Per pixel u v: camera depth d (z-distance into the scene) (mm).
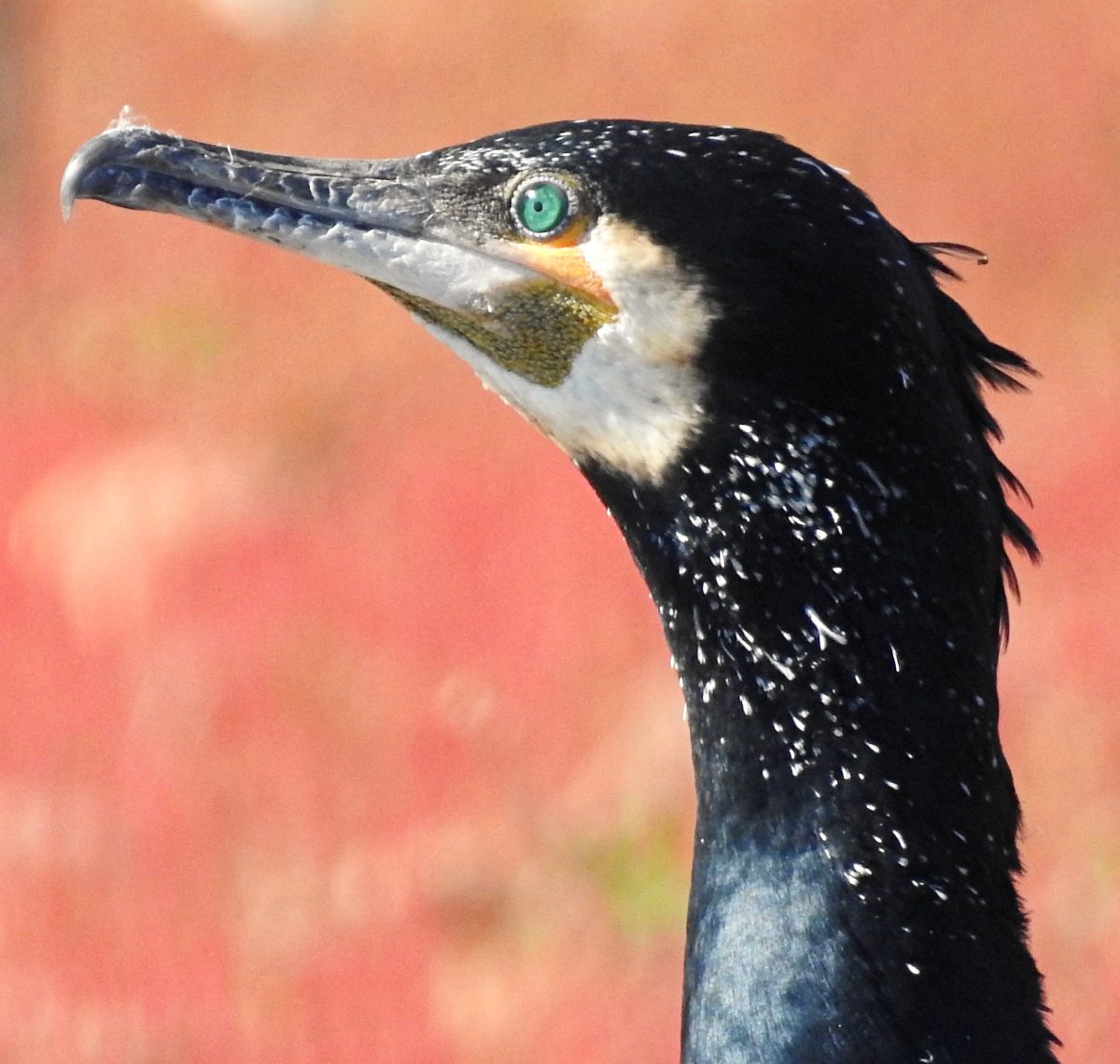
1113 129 29250
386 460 23594
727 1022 5602
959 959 5539
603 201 5895
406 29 36812
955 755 5672
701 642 5855
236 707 16938
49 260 30922
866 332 5609
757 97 32156
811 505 5672
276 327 28359
